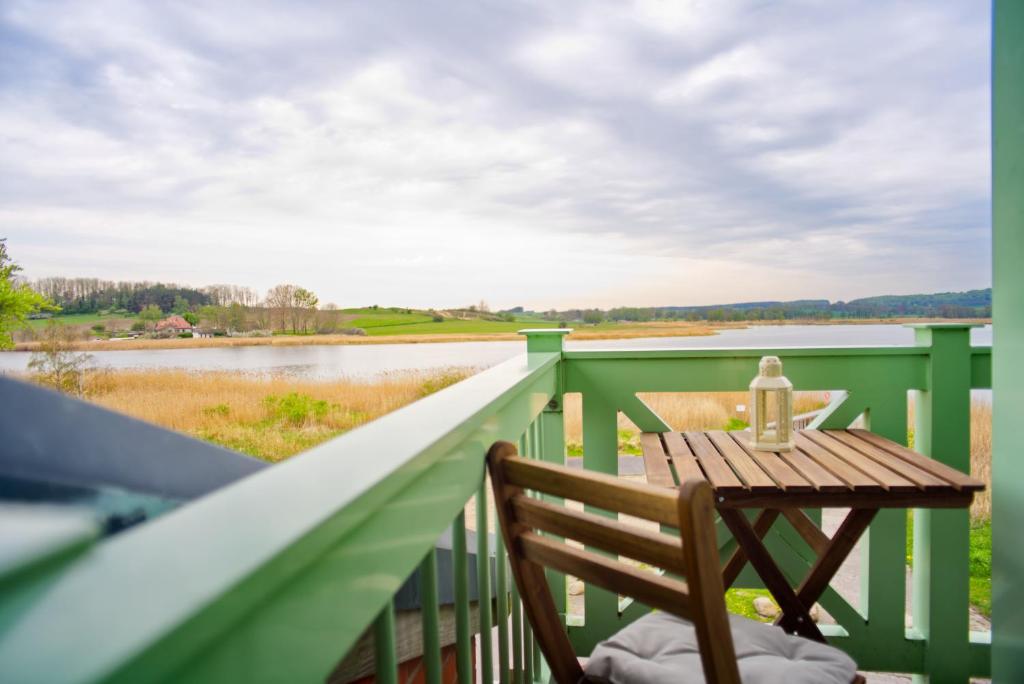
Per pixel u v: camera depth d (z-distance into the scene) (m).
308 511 0.44
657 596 0.75
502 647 1.33
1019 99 1.57
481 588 1.07
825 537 1.83
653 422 2.32
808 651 1.19
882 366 2.21
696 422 4.48
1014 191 1.61
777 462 1.63
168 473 0.58
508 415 1.30
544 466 0.92
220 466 0.63
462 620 0.94
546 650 1.06
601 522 0.82
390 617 0.68
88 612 0.27
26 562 0.24
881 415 2.21
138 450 0.55
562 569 0.91
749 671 1.09
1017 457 1.61
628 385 2.33
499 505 1.00
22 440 0.48
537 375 1.70
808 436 1.95
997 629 1.69
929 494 1.37
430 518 0.75
